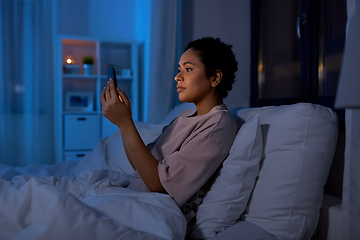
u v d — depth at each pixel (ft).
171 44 7.92
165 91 7.97
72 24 10.66
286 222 2.67
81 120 9.58
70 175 4.85
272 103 6.50
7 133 8.94
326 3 5.06
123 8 11.30
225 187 2.72
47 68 9.39
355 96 1.31
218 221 2.64
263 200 2.77
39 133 9.39
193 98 3.23
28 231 1.85
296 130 2.77
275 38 6.56
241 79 7.82
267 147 2.89
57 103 9.64
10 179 4.20
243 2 7.84
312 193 2.72
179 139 2.99
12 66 9.00
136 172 3.29
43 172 4.90
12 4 8.96
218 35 8.06
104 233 1.93
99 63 9.95
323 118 2.78
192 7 8.19
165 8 7.91
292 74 6.05
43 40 9.30
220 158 2.85
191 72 3.18
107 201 2.38
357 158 2.76
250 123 2.84
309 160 2.72
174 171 2.68
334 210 2.96
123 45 10.83
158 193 2.58
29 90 9.20
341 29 4.78
